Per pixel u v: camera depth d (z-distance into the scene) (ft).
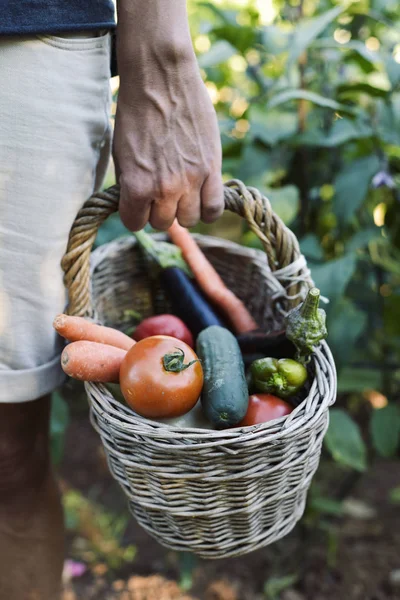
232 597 5.00
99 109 3.25
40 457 3.81
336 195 4.77
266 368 3.18
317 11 5.64
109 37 3.23
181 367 2.96
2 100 2.99
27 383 3.38
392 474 6.06
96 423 3.19
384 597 4.94
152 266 4.26
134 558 5.31
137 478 2.97
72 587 5.03
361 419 6.47
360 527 5.49
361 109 5.19
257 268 4.15
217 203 3.28
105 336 3.27
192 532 3.11
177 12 2.95
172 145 3.09
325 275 4.56
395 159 5.03
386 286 5.97
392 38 6.13
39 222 3.18
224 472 2.80
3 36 2.88
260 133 4.92
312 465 3.12
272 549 5.36
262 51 5.75
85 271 3.34
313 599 4.98
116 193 3.23
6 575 3.97
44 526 3.93
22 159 3.06
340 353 4.65
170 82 3.01
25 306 3.30
